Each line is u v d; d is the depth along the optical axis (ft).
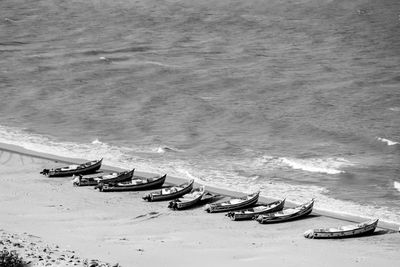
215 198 596.70
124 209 564.71
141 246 468.34
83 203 574.15
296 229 528.22
